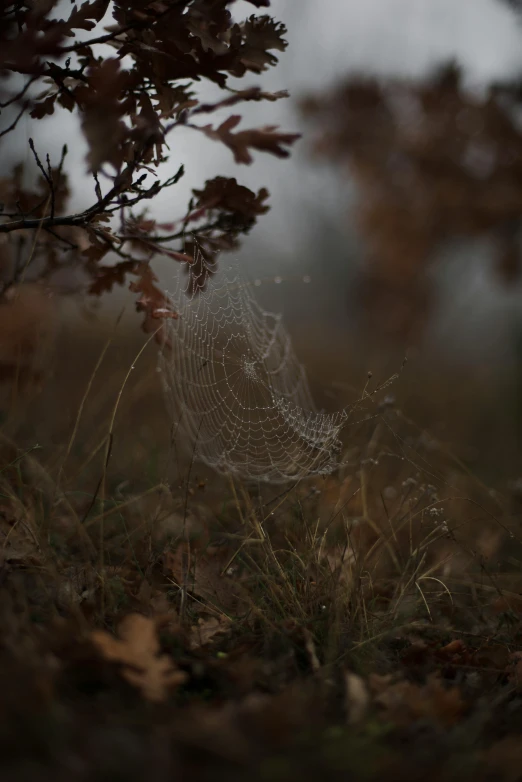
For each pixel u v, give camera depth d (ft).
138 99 7.81
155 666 5.78
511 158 25.67
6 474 9.75
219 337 10.56
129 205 8.14
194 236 9.16
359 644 7.09
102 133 7.43
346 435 11.50
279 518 10.19
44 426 13.05
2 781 4.29
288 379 13.85
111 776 4.47
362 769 4.90
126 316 18.92
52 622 6.40
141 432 14.21
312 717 5.61
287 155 8.77
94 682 5.99
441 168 26.53
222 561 9.36
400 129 27.45
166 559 8.92
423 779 5.02
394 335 35.24
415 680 7.29
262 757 4.93
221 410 10.85
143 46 7.64
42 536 8.23
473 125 25.75
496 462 18.48
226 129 8.54
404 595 8.77
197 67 7.84
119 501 10.14
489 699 6.94
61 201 10.23
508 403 27.14
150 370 13.70
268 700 5.61
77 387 16.20
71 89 8.09
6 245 10.90
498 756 5.39
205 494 11.34
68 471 11.35
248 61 8.06
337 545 9.29
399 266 31.81
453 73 26.37
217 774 4.68
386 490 11.85
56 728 4.78
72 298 11.44
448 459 16.08
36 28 7.14
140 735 5.05
